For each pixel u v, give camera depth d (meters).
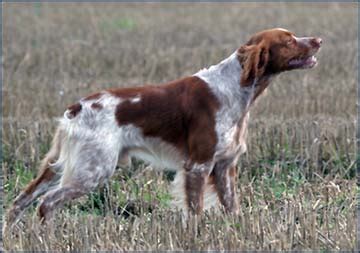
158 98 11.36
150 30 30.75
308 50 11.32
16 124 15.80
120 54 25.48
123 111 11.23
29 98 19.52
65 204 12.12
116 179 13.39
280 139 14.62
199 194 11.31
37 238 9.95
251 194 12.24
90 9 36.53
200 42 28.14
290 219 10.35
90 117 11.17
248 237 9.98
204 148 11.23
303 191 12.20
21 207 11.36
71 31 30.33
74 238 9.93
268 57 11.30
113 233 10.07
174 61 24.22
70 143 11.20
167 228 10.16
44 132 15.12
